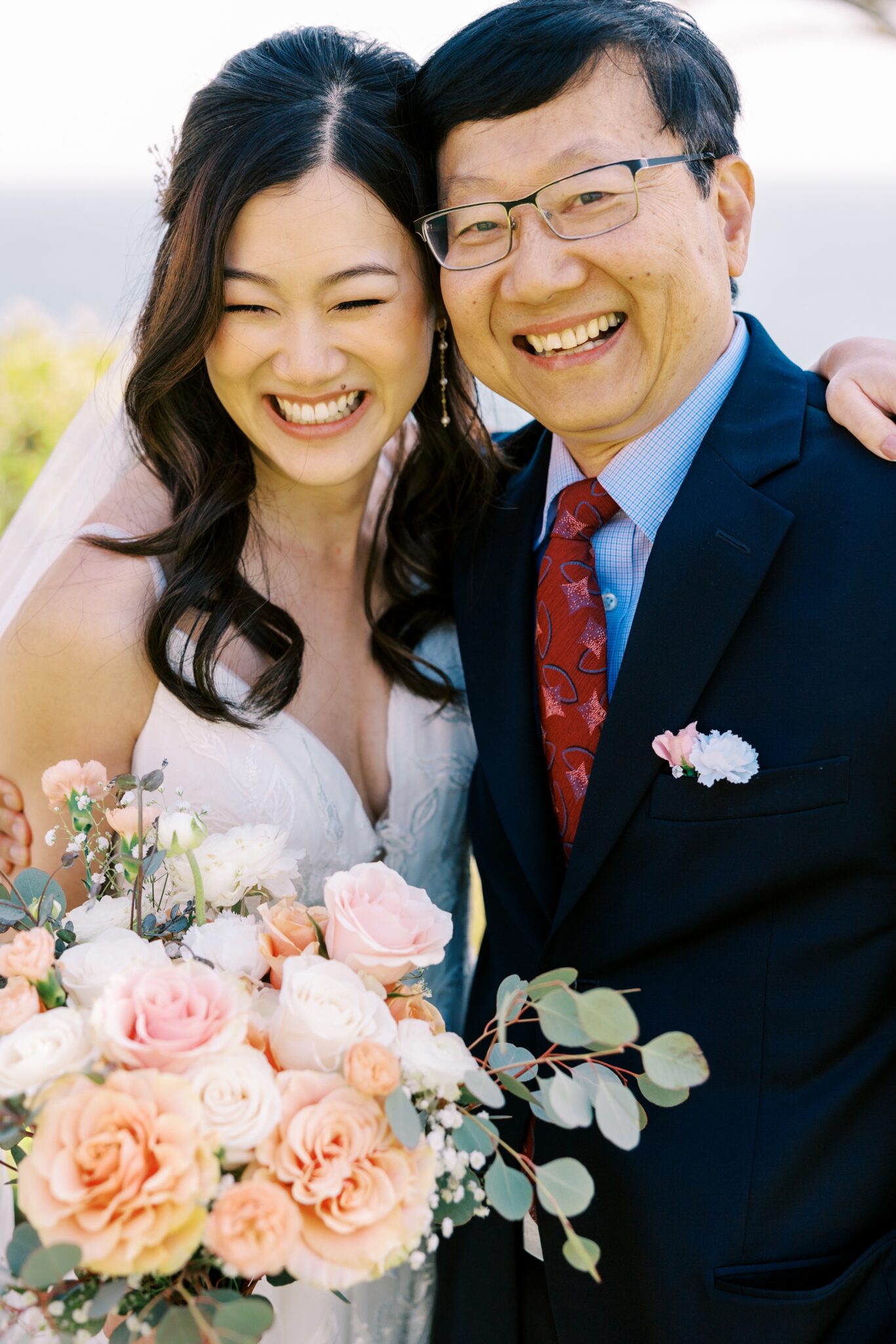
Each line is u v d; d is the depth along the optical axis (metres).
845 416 1.57
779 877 1.50
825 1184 1.49
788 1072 1.50
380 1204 1.08
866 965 1.50
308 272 1.62
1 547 2.02
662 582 1.55
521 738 1.73
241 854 1.40
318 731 2.00
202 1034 1.13
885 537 1.48
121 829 1.40
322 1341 1.75
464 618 1.89
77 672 1.78
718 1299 1.47
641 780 1.55
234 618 1.85
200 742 1.82
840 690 1.46
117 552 1.82
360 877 1.35
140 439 1.91
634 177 1.49
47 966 1.19
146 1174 1.04
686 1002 1.55
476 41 1.53
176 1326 1.10
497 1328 1.73
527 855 1.69
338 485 1.87
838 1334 1.46
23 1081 1.11
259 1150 1.09
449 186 1.60
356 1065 1.12
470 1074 1.16
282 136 1.58
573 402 1.62
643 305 1.55
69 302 7.49
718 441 1.61
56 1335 1.15
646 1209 1.52
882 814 1.47
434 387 1.97
